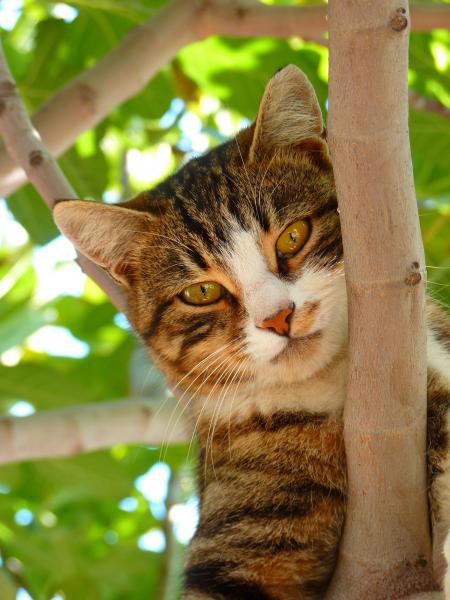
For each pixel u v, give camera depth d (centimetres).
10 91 71
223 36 82
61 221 67
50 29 90
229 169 67
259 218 65
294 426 64
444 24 76
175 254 67
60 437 82
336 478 62
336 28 53
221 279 66
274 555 62
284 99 67
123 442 83
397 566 58
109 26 89
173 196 68
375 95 54
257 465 64
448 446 59
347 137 54
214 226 66
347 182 55
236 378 65
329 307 65
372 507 58
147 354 72
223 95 90
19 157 70
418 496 58
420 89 89
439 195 89
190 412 69
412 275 56
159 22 79
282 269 65
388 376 57
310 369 64
